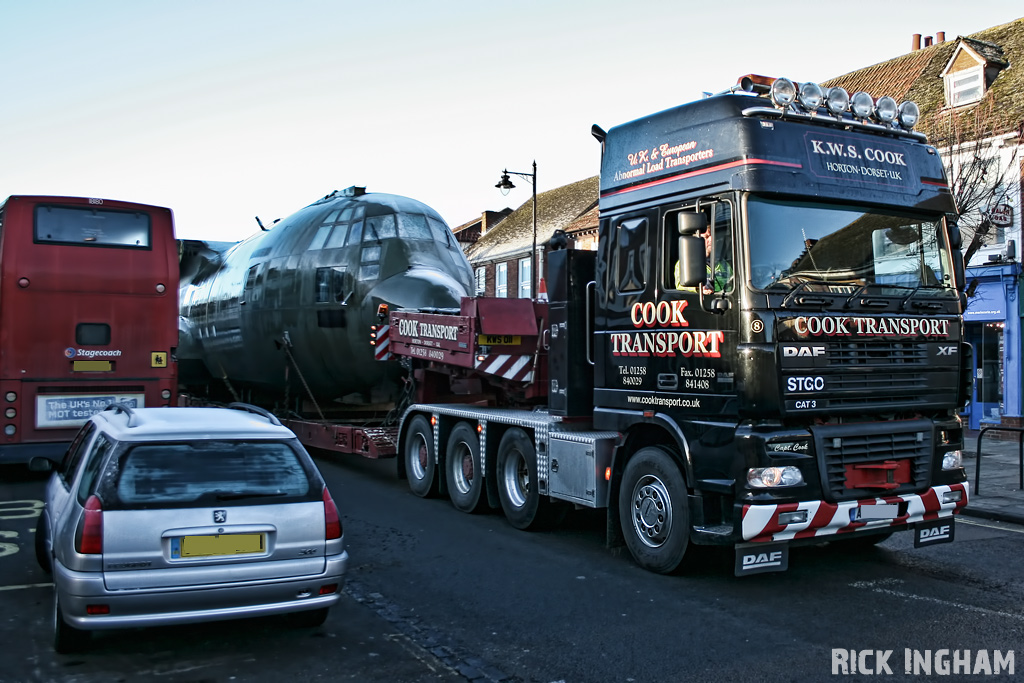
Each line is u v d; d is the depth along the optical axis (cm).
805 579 692
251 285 1529
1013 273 1811
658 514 694
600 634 553
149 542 463
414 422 1097
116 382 1153
